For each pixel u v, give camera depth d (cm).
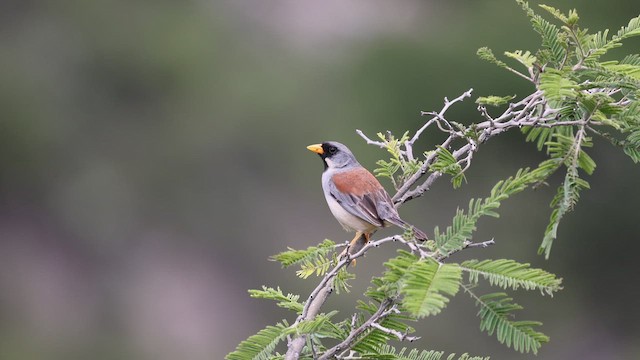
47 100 2127
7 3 2339
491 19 1847
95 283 2028
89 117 2098
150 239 2016
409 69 1864
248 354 420
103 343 1962
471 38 1839
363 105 1872
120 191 2041
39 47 2150
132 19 2150
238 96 2000
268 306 1933
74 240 2073
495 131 483
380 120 1847
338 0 2117
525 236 1791
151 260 2003
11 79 2125
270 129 1948
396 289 379
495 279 361
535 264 1795
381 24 2073
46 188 2097
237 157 1975
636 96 434
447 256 376
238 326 1922
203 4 2194
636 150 432
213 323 1925
